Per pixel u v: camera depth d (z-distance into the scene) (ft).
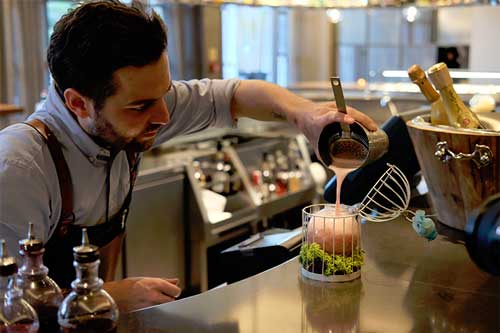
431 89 5.31
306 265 4.11
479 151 4.58
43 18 15.26
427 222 4.47
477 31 17.72
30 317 3.30
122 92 4.29
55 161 4.76
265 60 20.76
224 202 12.02
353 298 3.79
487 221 3.31
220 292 3.91
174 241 11.55
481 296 3.78
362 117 4.61
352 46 22.49
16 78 14.69
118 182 5.29
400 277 4.09
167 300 4.26
